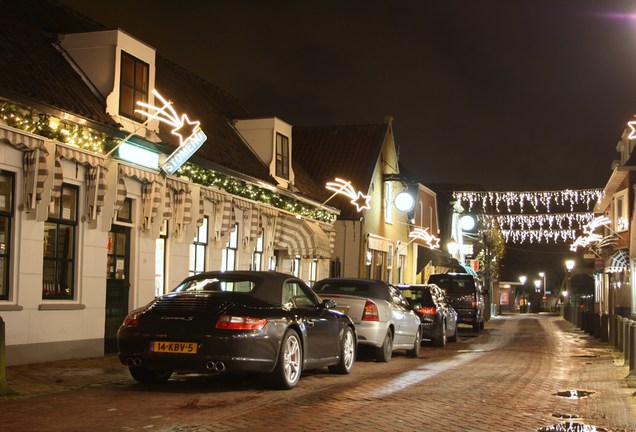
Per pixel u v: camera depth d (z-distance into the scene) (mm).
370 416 8414
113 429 7277
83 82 14289
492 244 61281
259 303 10086
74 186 13227
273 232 21172
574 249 45062
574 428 8055
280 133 22062
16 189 11836
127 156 14109
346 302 14609
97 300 13633
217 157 18047
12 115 11391
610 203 37469
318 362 11320
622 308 34281
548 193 37438
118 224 14367
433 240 43625
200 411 8359
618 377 12898
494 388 11117
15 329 11758
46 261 12609
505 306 84250
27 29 14406
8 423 7469
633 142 33188
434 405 9344
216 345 9406
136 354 9656
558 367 14703
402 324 15812
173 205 15945
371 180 31344
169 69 21344
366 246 30672
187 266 16625
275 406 8852
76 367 11852
